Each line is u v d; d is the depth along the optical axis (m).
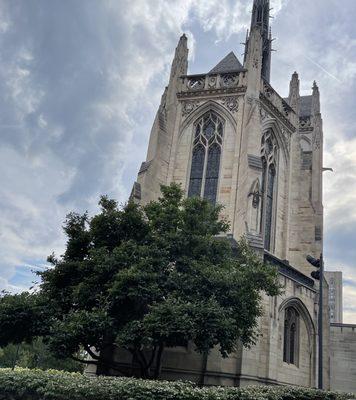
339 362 47.38
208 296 23.11
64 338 22.03
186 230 25.42
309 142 52.09
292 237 41.97
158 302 22.77
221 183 38.09
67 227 27.84
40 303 24.91
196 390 13.83
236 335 22.77
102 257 24.61
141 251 24.30
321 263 25.50
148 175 37.66
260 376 29.03
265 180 40.97
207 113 41.50
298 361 35.00
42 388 15.39
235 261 26.38
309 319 36.53
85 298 24.58
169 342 22.22
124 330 21.95
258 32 42.50
